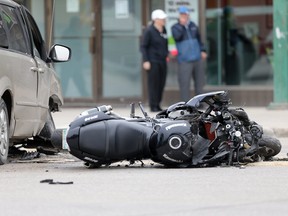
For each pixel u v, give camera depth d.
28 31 45.06
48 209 30.16
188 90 76.31
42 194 33.41
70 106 81.06
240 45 80.56
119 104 80.88
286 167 41.72
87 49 81.31
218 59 80.81
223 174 39.00
